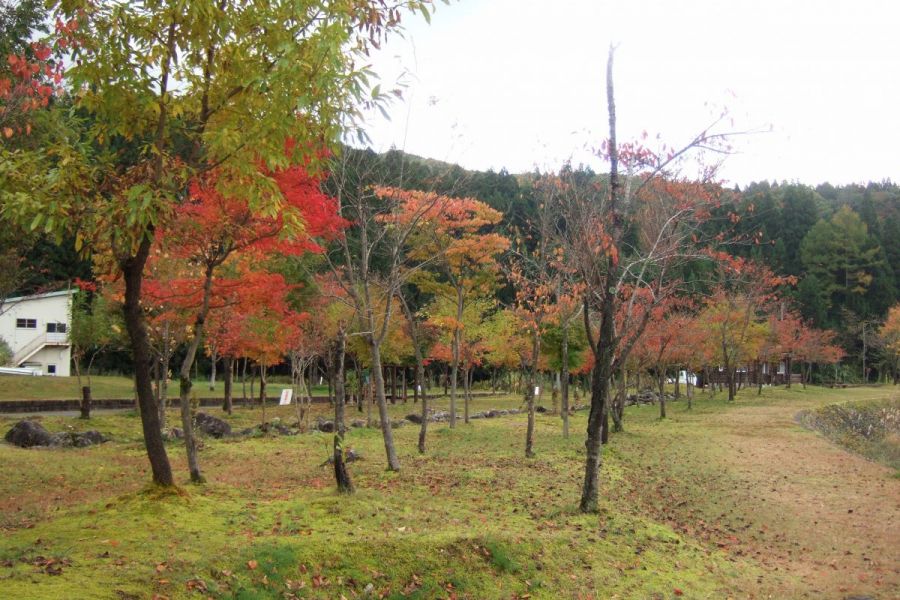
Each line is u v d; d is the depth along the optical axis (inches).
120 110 306.0
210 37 293.0
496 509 413.1
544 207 706.8
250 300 471.2
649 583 319.3
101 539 270.5
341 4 272.8
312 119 291.0
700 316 1465.3
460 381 2502.5
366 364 1234.6
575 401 1627.7
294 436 815.1
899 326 2113.7
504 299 1379.2
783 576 360.2
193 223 363.6
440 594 273.1
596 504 425.1
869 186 3572.8
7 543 267.0
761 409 1402.6
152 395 343.3
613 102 427.5
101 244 314.0
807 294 2385.6
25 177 272.1
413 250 666.8
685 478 617.0
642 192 495.2
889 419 1518.2
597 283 463.2
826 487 605.6
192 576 239.0
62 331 1774.1
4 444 708.7
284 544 276.7
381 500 396.8
